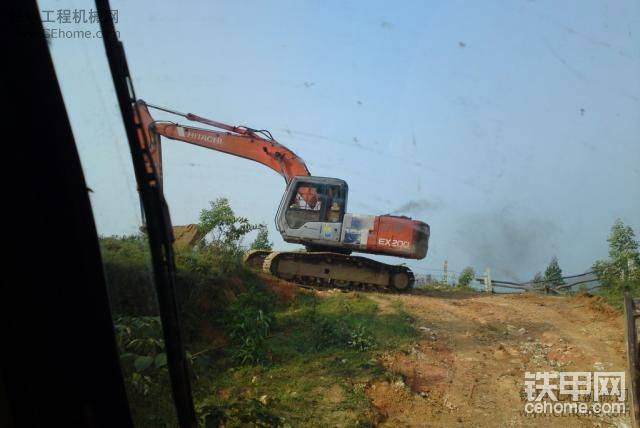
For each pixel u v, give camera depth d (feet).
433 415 29.68
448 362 36.91
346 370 33.83
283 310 45.34
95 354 14.49
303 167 63.98
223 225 51.06
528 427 28.43
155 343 23.58
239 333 36.40
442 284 77.66
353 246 60.85
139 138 11.81
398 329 41.98
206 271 42.14
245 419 20.57
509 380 34.04
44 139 14.49
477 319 47.47
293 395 30.01
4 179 13.76
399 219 61.41
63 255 14.38
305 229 61.26
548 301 56.90
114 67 11.71
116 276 26.43
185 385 12.63
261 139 63.93
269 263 59.06
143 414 22.22
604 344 40.50
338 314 44.60
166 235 12.12
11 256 13.57
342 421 27.63
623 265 59.41
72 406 13.87
